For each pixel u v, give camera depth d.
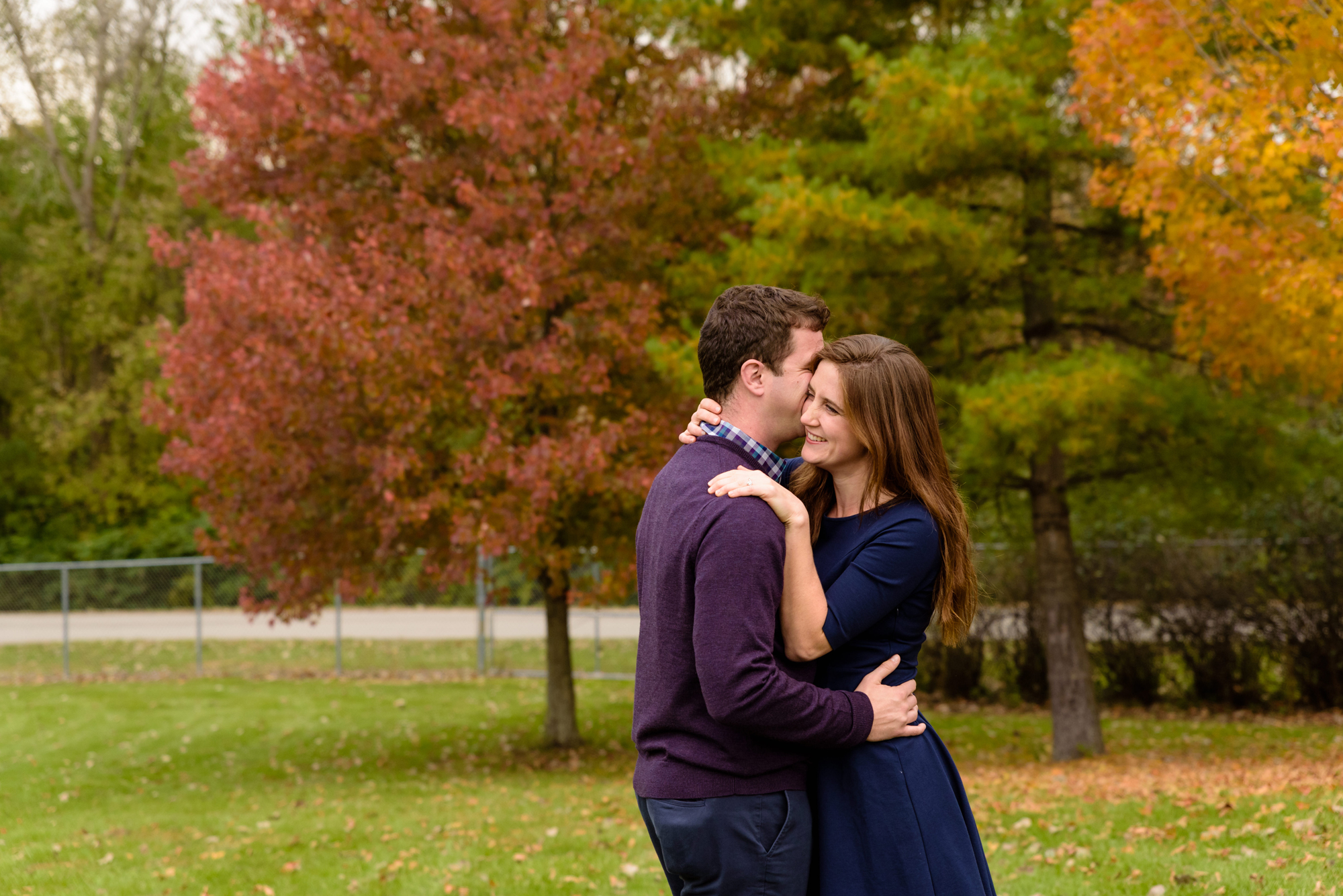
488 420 8.47
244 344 8.21
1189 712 11.86
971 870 2.22
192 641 18.19
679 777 2.11
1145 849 5.00
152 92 26.22
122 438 26.70
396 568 9.60
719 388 2.34
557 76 8.27
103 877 5.66
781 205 7.15
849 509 2.35
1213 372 7.49
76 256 26.16
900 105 7.12
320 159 9.09
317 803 7.85
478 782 8.86
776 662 2.16
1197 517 9.11
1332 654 11.39
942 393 7.98
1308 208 6.52
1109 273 8.67
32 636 18.67
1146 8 5.55
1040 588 9.84
